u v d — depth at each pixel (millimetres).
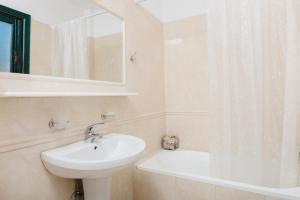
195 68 2129
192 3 2135
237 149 1578
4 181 803
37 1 962
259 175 1500
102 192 1090
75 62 1151
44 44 983
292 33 1431
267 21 1499
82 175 843
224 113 1596
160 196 1581
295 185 1429
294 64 1426
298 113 1508
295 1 1453
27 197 885
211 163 1665
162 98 2221
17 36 871
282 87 1477
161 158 1944
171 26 2248
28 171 891
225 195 1334
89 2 1267
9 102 827
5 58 819
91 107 1248
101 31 1356
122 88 1534
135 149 1053
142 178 1665
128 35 1633
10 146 826
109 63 1415
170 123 2277
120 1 1546
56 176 1020
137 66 1750
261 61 1484
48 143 981
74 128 1126
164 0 2283
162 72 2232
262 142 1517
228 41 1578
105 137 1239
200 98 2109
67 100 1089
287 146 1443
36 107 931
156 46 2115
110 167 818
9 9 848
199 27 2096
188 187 1465
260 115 1496
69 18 1126
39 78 937
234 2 1562
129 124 1624
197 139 2139
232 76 1589
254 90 1494
